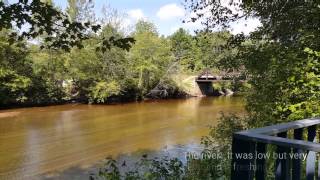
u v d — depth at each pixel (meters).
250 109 9.81
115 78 42.09
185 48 66.50
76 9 38.59
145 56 44.81
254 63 8.08
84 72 40.41
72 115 31.69
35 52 38.22
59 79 40.78
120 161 16.64
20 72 37.62
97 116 31.08
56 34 6.13
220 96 53.00
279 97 6.33
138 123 27.23
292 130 2.50
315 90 5.50
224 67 10.31
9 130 24.44
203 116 30.41
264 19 9.64
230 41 10.11
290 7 8.53
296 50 6.15
